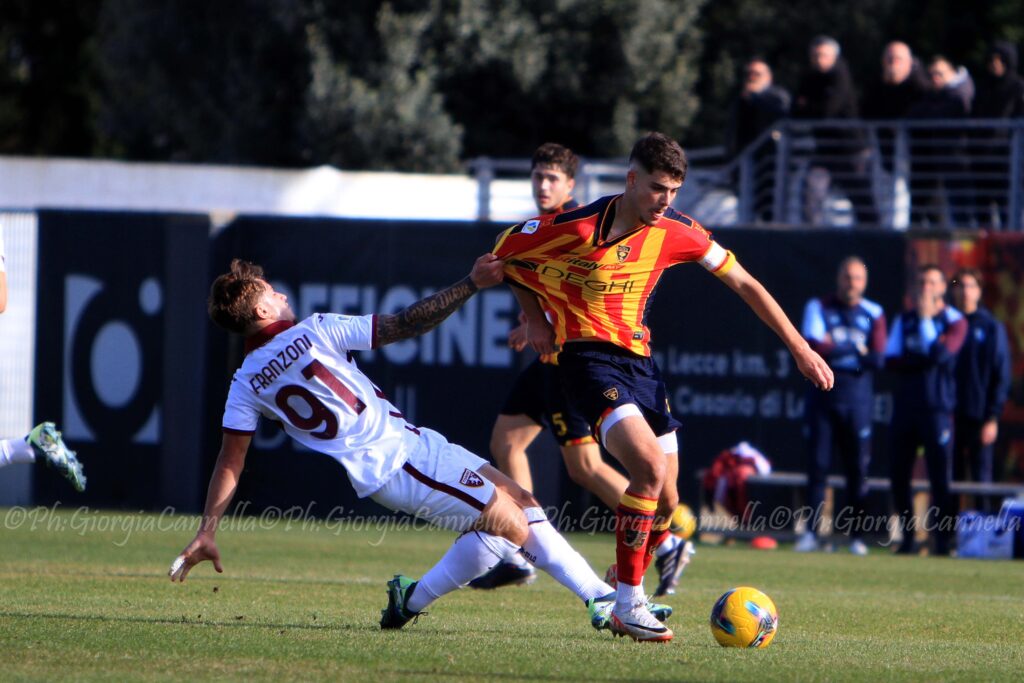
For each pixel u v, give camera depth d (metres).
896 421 42.34
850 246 46.66
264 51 98.44
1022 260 45.09
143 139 108.56
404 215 74.50
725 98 103.25
